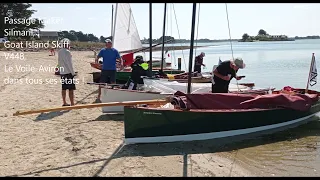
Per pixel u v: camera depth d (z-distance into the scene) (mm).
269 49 72375
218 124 7031
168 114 6590
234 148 6578
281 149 6602
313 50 60688
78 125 7828
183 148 6473
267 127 7766
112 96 8828
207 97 7168
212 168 5590
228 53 57562
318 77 19875
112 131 7375
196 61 14719
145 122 6527
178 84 9297
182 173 5324
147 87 9391
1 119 8281
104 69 10188
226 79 7789
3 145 6430
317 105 8969
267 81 19234
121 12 14211
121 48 14516
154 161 5773
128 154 6055
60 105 9852
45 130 7422
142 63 9828
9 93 11906
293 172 5539
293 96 8234
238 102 7406
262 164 5840
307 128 8086
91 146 6418
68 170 5320
